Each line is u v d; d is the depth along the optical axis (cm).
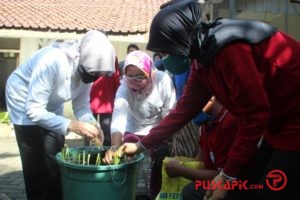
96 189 271
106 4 1393
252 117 201
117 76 603
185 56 218
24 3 1288
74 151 309
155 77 378
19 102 352
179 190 314
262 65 209
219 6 744
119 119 369
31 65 346
